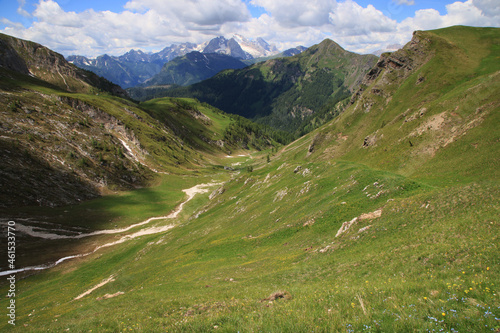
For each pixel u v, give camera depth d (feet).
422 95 393.91
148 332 48.73
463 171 165.07
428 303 36.37
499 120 190.08
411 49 483.10
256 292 76.28
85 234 342.03
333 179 198.39
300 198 203.41
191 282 119.24
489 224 70.69
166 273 154.40
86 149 546.67
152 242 271.90
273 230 170.71
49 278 226.99
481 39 442.91
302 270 96.78
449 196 97.30
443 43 451.12
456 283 42.57
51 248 289.74
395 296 42.11
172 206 478.18
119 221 395.75
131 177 560.61
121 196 489.67
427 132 243.60
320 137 547.49
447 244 68.49
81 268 242.37
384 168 250.98
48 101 618.85
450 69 400.47
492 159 158.20
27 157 433.48
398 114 403.54
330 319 36.96
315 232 137.08
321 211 153.58
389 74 496.23
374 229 103.60
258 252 147.33
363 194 149.18
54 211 375.86
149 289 117.80
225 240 188.03
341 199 156.76
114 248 299.99
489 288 37.78
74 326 70.13
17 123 492.13
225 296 76.54
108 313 84.28
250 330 37.65
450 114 238.27
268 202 244.63
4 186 357.41
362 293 46.98
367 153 332.60
